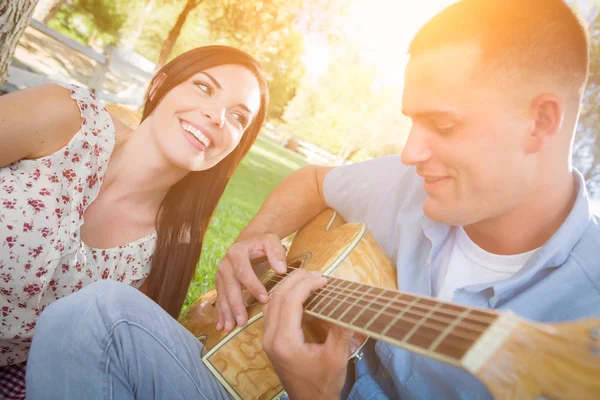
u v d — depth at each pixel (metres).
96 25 12.55
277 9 12.74
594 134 7.71
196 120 1.90
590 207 1.36
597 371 0.64
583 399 0.64
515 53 1.18
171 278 2.14
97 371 1.13
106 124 1.89
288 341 1.14
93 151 1.83
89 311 1.14
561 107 1.20
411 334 0.88
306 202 2.24
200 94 1.92
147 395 1.22
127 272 2.02
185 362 1.29
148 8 12.34
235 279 1.61
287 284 1.24
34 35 7.18
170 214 2.12
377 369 1.59
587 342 0.66
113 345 1.14
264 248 1.77
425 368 1.44
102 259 1.93
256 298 1.64
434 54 1.27
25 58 6.78
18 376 1.94
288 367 1.16
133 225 2.01
